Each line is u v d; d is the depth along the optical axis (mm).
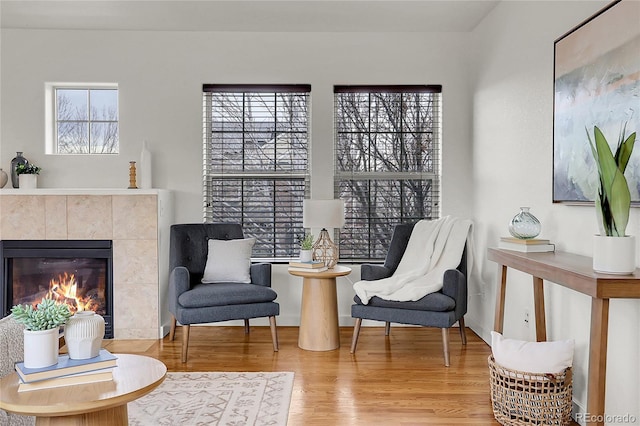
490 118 4340
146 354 4043
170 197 4809
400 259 4496
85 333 1902
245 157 4965
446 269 4199
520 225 3080
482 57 4539
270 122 4953
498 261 3129
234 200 4965
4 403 1656
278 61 4898
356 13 4375
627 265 2125
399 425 2771
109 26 4719
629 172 2420
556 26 3182
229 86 4883
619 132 2482
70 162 4848
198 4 4164
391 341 4418
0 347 1913
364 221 4973
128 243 4484
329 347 4152
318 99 4910
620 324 2490
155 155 4879
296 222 4973
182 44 4867
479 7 4234
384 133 4977
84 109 4957
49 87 4879
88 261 4547
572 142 2910
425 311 3805
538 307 3059
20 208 4465
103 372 1875
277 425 2748
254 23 4641
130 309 4496
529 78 3568
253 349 4168
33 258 4520
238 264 4398
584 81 2787
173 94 4871
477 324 4656
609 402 2580
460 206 4910
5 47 4785
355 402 3084
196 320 3832
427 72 4906
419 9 4281
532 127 3520
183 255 4434
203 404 3031
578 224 2896
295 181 4973
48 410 1633
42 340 1819
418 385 3361
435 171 4973
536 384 2631
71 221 4473
